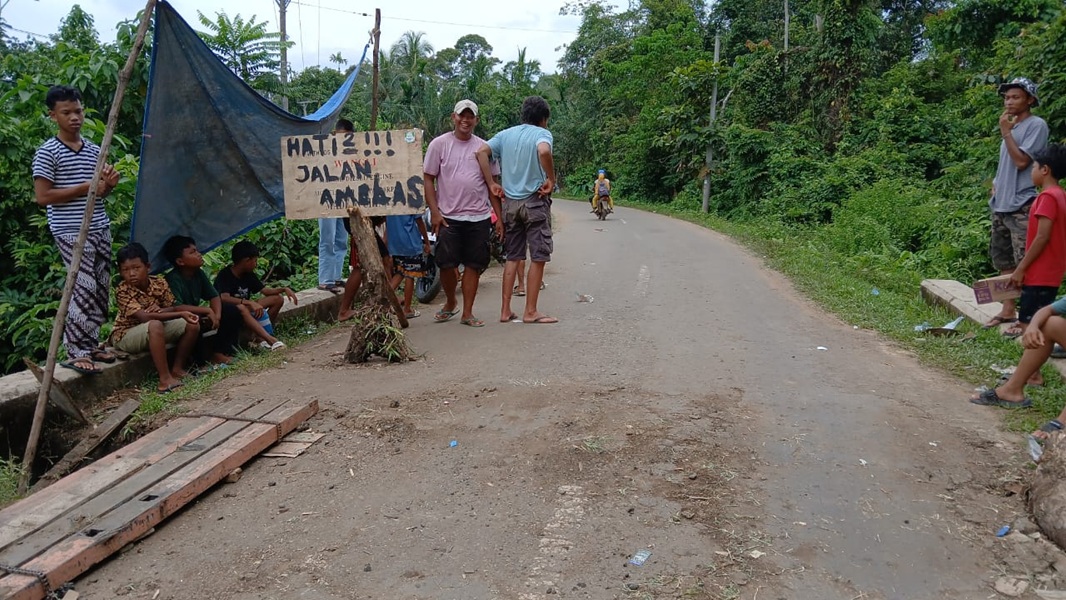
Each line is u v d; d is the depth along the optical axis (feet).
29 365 13.66
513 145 20.24
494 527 9.82
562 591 8.43
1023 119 18.42
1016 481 10.84
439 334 19.95
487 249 20.68
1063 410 11.94
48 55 32.63
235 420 12.95
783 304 24.66
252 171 20.58
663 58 100.32
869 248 36.91
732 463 11.53
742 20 105.29
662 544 9.34
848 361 17.19
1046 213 15.67
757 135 63.93
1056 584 8.46
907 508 10.20
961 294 22.89
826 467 11.42
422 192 17.13
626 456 11.73
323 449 12.41
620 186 101.96
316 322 22.67
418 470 11.51
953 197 42.96
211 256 23.68
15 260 23.15
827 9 62.90
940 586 8.50
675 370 16.29
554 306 24.16
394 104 118.21
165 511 10.03
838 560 9.01
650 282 29.35
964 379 15.71
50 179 15.02
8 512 9.86
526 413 13.57
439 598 8.34
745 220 61.26
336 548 9.42
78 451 13.35
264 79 37.01
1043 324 13.01
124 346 16.15
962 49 71.61
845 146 59.62
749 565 8.91
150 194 17.78
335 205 17.29
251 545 9.55
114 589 8.68
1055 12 52.80
